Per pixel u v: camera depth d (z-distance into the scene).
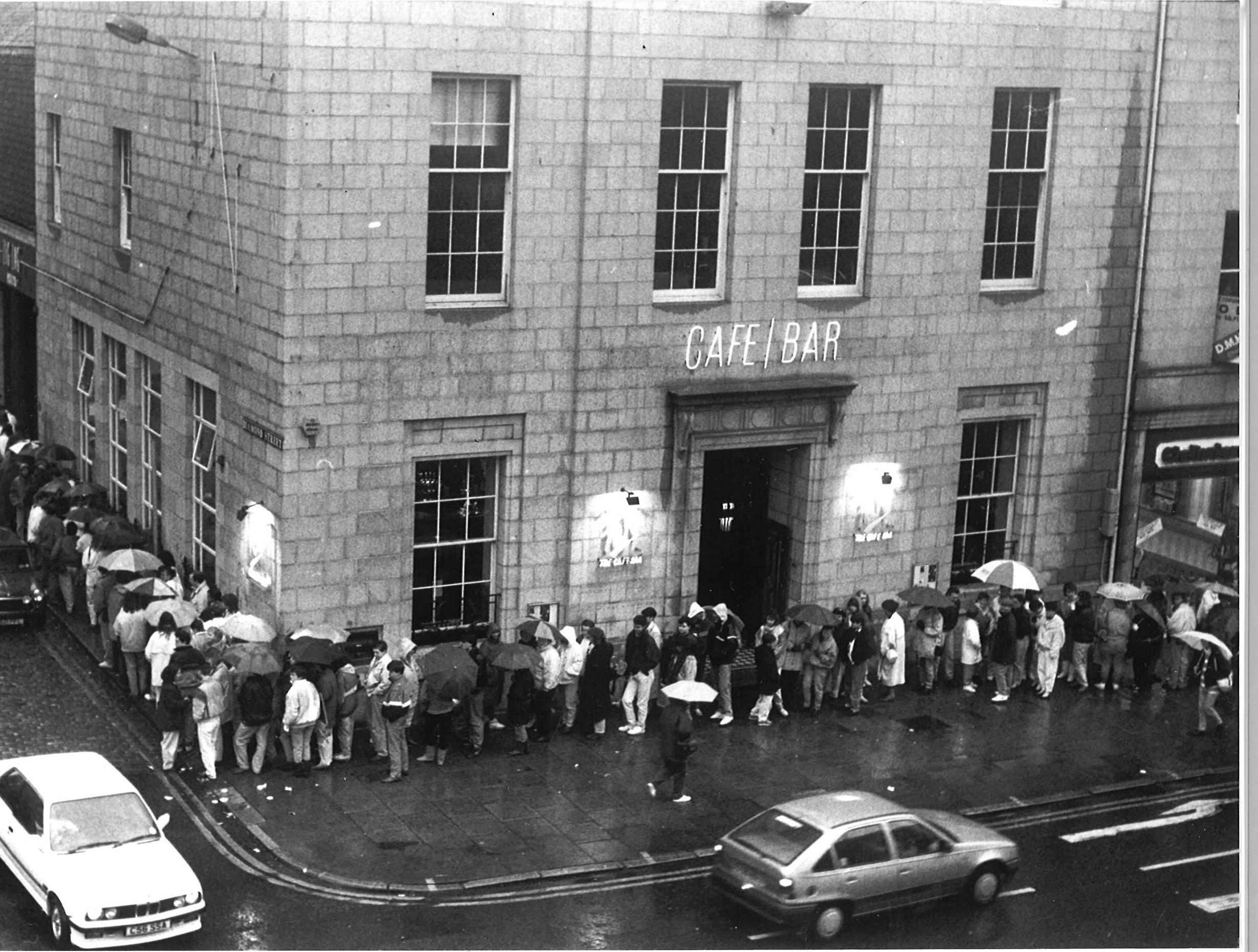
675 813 23.78
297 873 21.50
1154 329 32.62
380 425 26.27
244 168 26.66
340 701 24.56
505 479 27.50
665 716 24.06
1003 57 30.09
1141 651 29.62
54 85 36.38
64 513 31.73
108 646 27.67
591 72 26.78
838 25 28.56
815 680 27.88
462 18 25.84
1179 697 30.06
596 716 26.11
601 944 19.94
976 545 32.22
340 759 24.95
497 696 25.61
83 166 35.00
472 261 26.86
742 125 28.12
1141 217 31.97
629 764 25.41
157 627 25.72
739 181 28.27
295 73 24.80
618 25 26.84
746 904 20.27
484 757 25.41
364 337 25.92
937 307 30.36
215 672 24.08
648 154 27.42
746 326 28.69
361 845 22.27
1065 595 30.14
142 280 31.89
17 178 40.25
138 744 25.19
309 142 25.08
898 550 30.80
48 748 24.75
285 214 25.14
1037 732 27.88
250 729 24.05
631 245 27.55
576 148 26.97
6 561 30.05
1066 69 30.75
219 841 22.30
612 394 27.83
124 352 34.06
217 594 28.69
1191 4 31.59
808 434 29.36
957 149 29.97
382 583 26.70
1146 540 33.41
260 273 26.20
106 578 27.58
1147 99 31.61
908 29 29.14
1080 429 32.34
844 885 20.12
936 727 27.78
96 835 19.58
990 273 31.20
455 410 26.75
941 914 21.02
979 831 21.39
